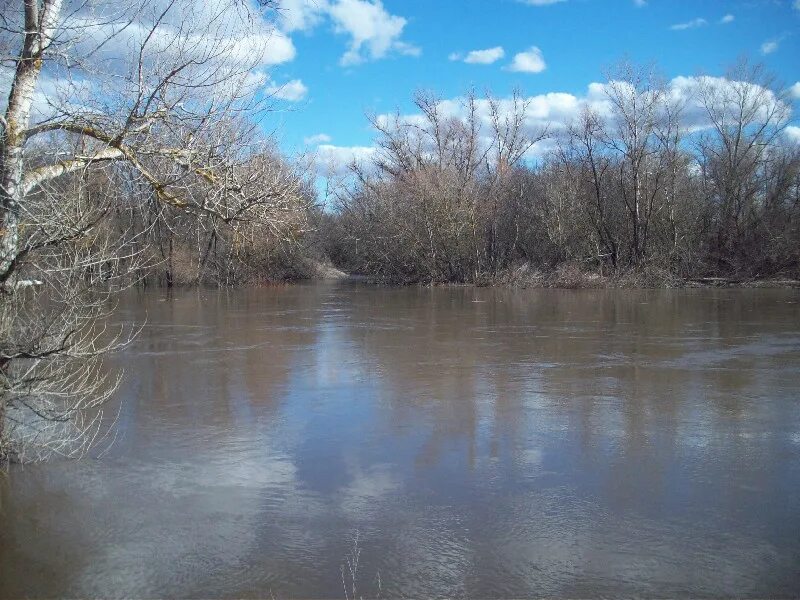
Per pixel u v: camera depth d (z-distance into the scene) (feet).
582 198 134.72
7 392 21.58
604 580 16.19
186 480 22.72
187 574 16.66
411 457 24.94
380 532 18.76
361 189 167.12
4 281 19.61
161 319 70.33
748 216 133.08
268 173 24.52
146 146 22.12
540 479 22.58
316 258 168.35
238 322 67.56
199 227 24.68
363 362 43.80
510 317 70.44
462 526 19.10
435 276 134.72
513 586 15.98
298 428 28.73
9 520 19.60
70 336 21.39
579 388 35.63
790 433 27.32
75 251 20.79
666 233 131.34
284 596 15.66
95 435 26.23
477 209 136.46
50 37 20.21
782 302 85.76
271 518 19.72
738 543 17.92
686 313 72.79
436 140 152.35
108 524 19.35
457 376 39.01
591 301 90.58
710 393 34.22
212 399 33.94
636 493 21.27
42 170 20.93
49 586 16.17
